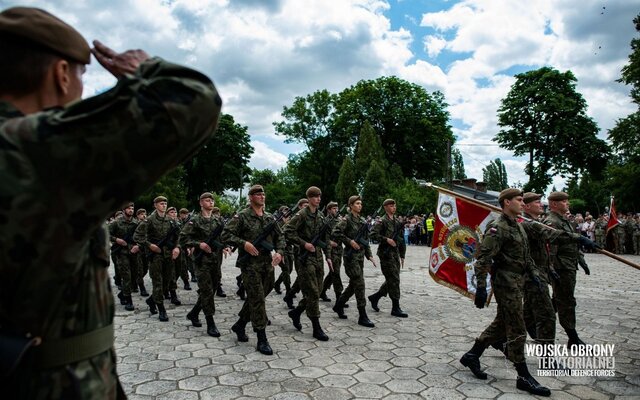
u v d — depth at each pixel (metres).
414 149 43.88
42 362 1.06
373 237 7.59
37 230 0.93
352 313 7.93
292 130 48.44
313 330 6.25
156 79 0.98
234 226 5.89
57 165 0.93
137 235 7.79
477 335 6.39
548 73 36.41
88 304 1.15
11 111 1.06
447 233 6.51
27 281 0.96
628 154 30.84
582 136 35.59
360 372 4.82
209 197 7.05
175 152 1.00
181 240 6.84
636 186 30.05
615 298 9.08
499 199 4.71
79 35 1.19
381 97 44.22
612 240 21.28
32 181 0.92
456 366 5.05
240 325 6.09
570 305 5.63
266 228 5.86
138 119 0.93
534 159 37.75
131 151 0.95
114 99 0.95
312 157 49.22
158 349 5.66
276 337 6.30
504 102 38.88
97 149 0.93
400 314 7.62
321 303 8.95
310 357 5.36
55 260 0.97
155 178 1.03
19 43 1.07
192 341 6.07
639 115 29.08
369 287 10.68
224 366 4.99
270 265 5.88
